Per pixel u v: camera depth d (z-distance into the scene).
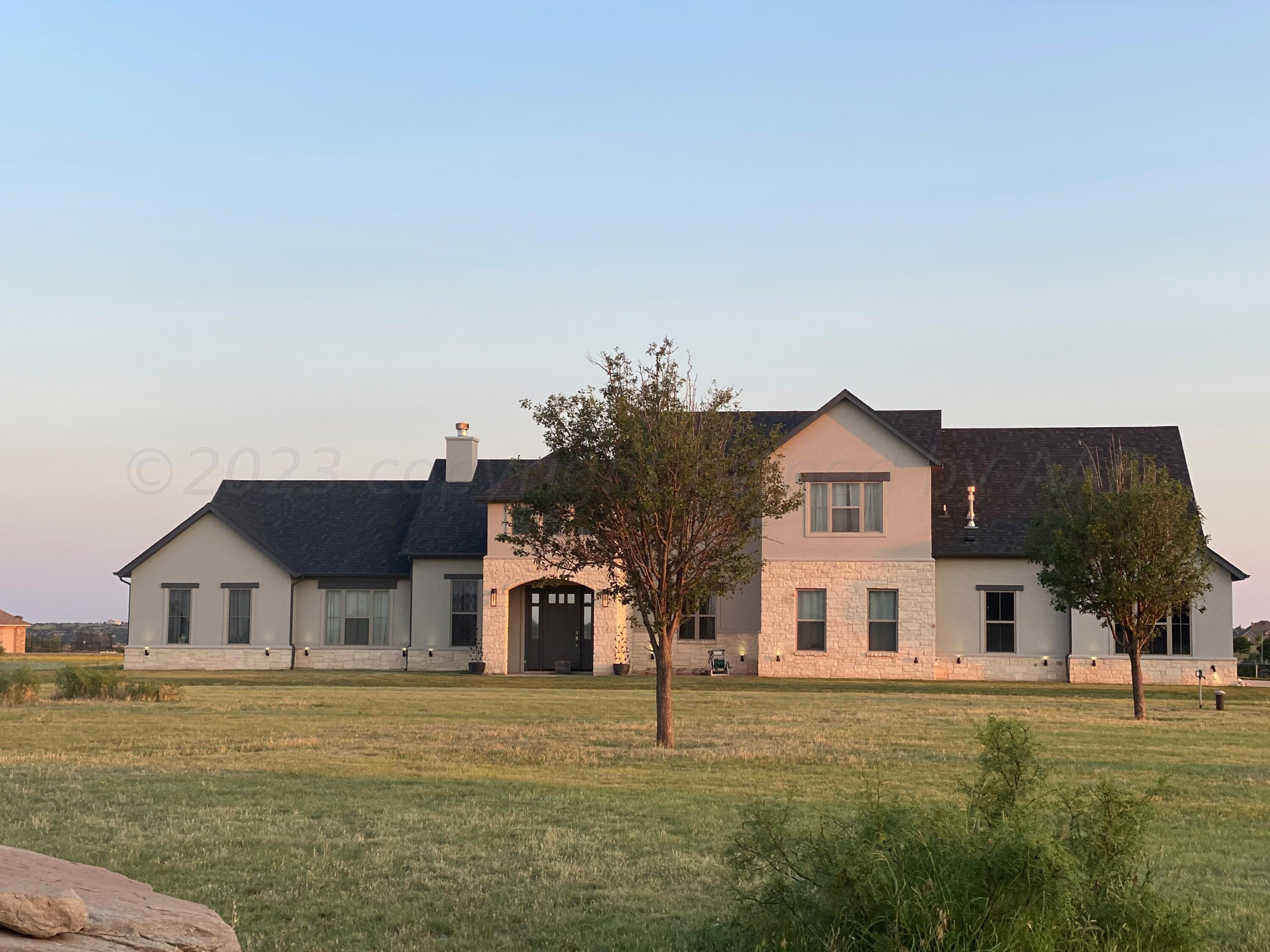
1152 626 25.09
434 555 41.97
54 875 7.11
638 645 40.75
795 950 7.42
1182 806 13.32
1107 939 7.29
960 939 7.01
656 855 10.59
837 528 38.75
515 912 8.88
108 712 24.33
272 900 9.12
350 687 33.00
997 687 35.00
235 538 42.69
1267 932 8.36
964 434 42.75
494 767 16.12
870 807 8.04
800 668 38.47
